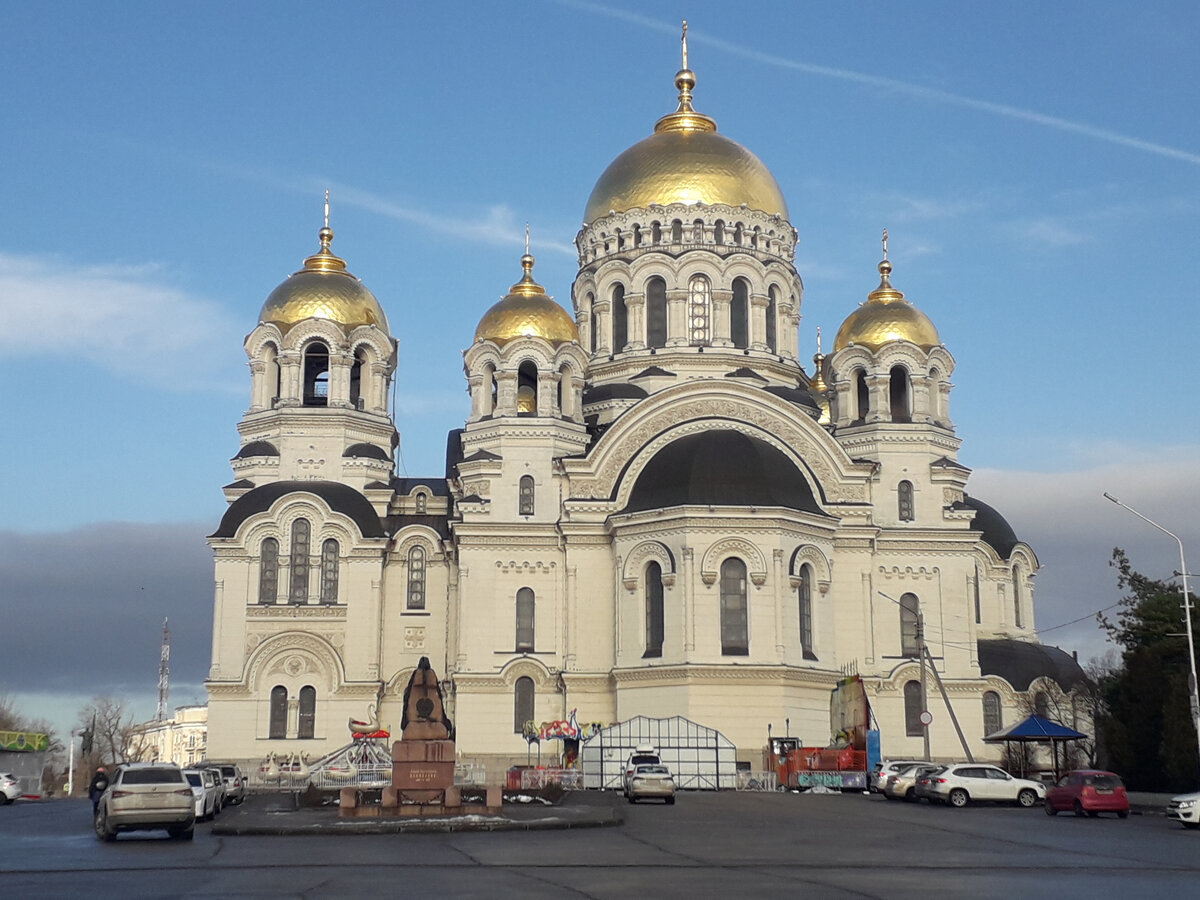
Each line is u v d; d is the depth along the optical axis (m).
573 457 100.38
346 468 103.50
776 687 89.56
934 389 106.75
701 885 33.66
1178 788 80.62
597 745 83.88
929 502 103.31
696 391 101.12
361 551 100.19
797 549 93.44
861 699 83.19
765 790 83.06
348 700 98.38
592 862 39.38
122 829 48.47
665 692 90.50
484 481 99.56
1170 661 85.88
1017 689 103.94
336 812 58.75
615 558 96.12
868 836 49.62
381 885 33.62
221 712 97.75
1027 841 48.22
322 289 106.75
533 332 102.31
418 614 101.44
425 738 59.12
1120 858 41.88
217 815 61.81
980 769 70.31
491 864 38.88
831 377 107.50
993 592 112.00
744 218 109.25
